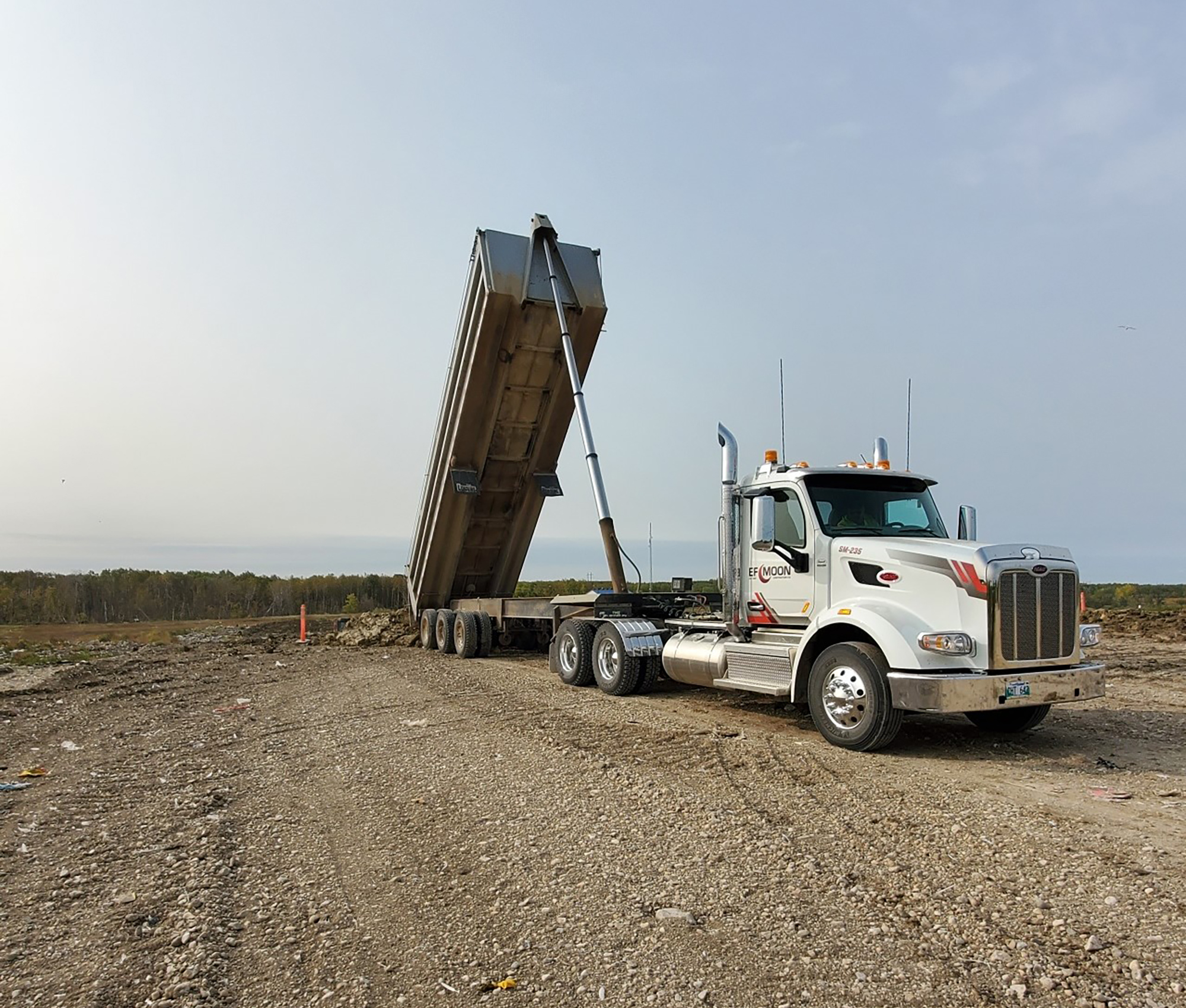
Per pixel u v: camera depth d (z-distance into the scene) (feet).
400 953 12.50
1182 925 12.72
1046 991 10.94
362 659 55.06
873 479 29.76
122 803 21.01
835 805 19.38
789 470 30.01
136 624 117.80
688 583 41.14
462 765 23.70
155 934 13.20
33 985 11.63
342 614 154.92
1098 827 17.51
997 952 12.04
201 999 11.14
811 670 26.91
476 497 52.95
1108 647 57.16
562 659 40.27
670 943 12.51
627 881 14.96
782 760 23.70
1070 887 14.28
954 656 23.68
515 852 16.56
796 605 28.91
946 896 14.03
